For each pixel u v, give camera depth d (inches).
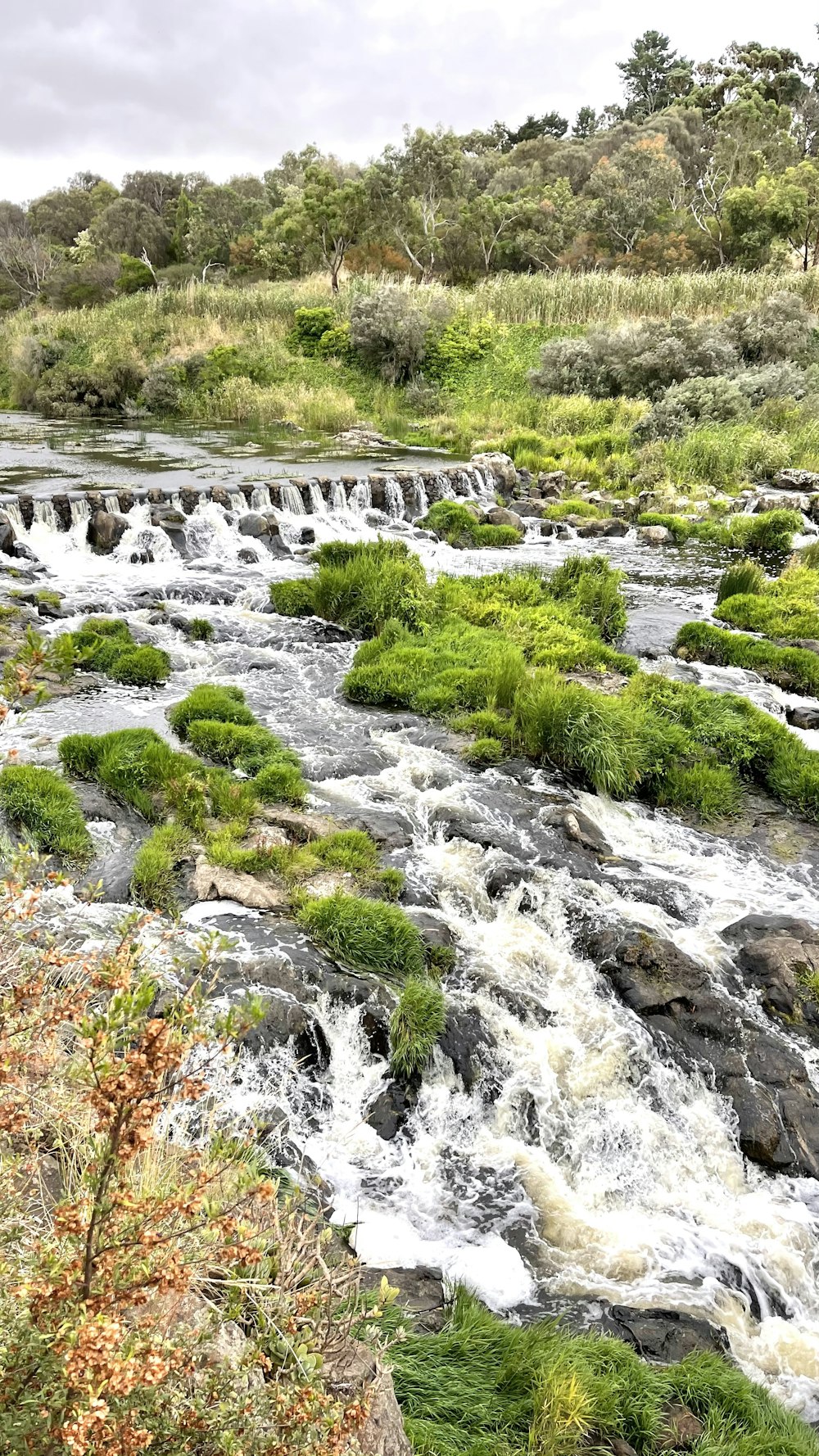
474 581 638.5
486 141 3193.9
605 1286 210.1
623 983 287.4
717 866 361.1
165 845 326.3
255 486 795.4
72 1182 116.4
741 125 2081.7
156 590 617.0
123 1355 83.1
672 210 1923.0
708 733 430.3
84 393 1386.6
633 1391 174.9
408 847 344.2
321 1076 249.9
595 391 1238.9
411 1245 212.7
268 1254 116.9
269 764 388.5
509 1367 173.3
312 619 589.9
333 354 1428.4
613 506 918.4
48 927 269.7
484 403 1272.1
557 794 391.5
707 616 632.4
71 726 423.5
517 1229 222.7
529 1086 258.8
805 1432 176.7
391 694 471.5
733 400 1095.0
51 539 699.4
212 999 247.3
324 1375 112.3
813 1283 220.7
